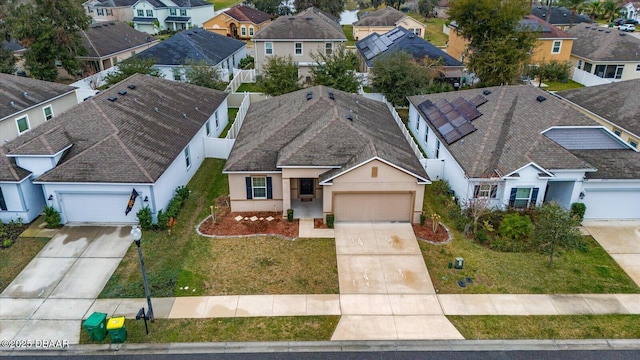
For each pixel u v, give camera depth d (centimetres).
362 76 4209
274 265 1908
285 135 2394
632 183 2191
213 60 4356
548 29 4866
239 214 2297
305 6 7619
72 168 2102
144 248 2003
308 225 2198
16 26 4012
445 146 2578
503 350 1502
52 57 4178
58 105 3278
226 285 1789
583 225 2230
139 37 5581
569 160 2164
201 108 3042
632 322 1622
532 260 1959
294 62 4162
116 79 3572
